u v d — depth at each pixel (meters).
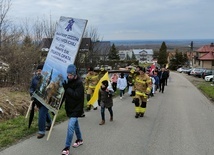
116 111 11.50
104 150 6.35
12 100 10.28
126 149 6.49
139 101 10.31
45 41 17.81
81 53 21.98
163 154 6.26
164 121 9.81
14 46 14.09
